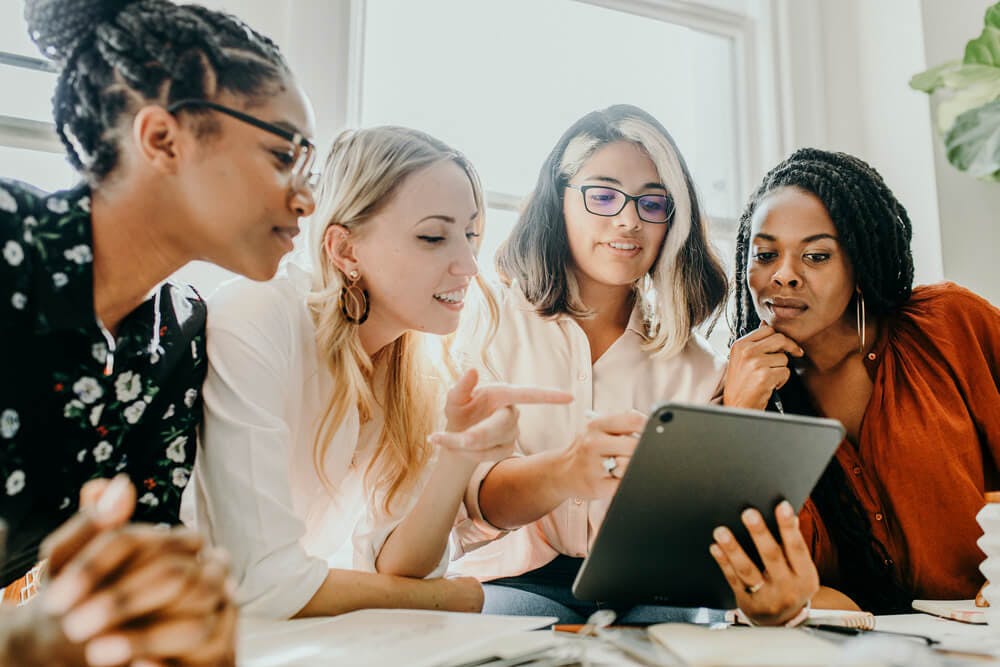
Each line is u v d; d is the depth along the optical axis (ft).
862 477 3.91
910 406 3.93
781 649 2.01
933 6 5.89
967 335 4.06
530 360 4.36
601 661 2.03
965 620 2.78
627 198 4.17
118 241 2.55
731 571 2.43
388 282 3.26
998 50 3.10
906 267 4.15
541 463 3.37
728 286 4.55
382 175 3.25
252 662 1.91
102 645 1.13
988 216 5.86
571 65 5.74
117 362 2.63
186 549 1.26
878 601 3.79
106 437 2.64
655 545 2.39
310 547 3.57
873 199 4.08
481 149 5.40
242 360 2.90
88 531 1.26
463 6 5.43
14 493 2.44
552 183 4.40
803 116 6.17
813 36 6.26
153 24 2.43
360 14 4.93
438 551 3.16
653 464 2.21
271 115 2.56
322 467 3.25
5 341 2.37
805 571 2.41
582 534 4.01
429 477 3.41
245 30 2.62
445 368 3.90
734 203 6.20
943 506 3.76
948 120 3.17
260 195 2.56
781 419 2.25
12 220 2.39
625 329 4.52
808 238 4.02
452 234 3.32
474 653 2.00
